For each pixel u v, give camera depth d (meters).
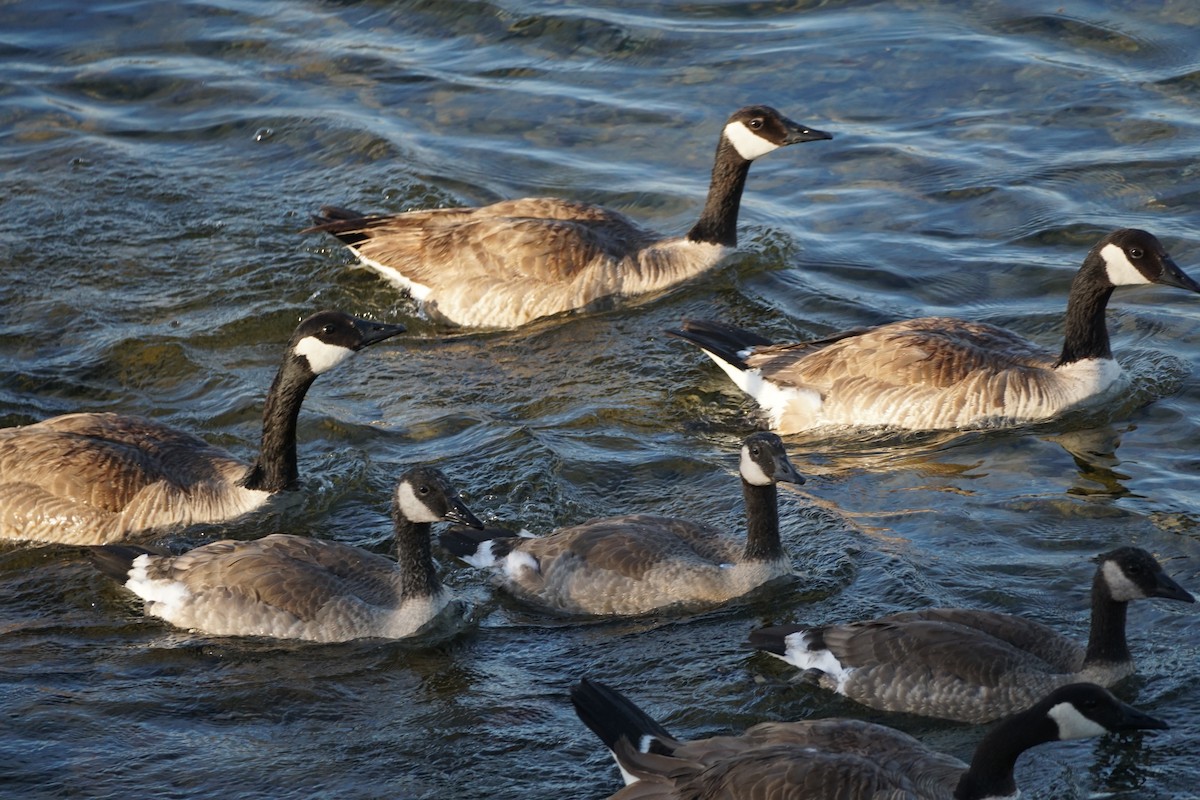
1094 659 12.05
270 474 15.48
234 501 15.36
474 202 22.39
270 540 13.75
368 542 14.98
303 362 15.12
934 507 15.19
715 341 18.03
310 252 21.23
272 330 19.38
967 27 26.30
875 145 23.44
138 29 27.86
